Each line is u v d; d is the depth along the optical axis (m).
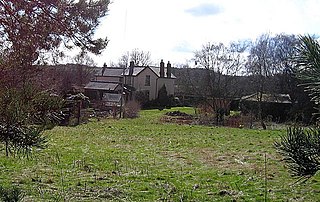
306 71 1.53
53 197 6.82
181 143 15.86
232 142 16.50
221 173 9.64
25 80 2.94
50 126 2.71
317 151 1.54
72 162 10.52
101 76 49.44
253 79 29.77
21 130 2.55
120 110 29.58
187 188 7.90
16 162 9.80
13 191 2.74
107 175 9.03
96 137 17.06
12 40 4.43
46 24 4.99
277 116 28.25
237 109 31.12
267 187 8.05
